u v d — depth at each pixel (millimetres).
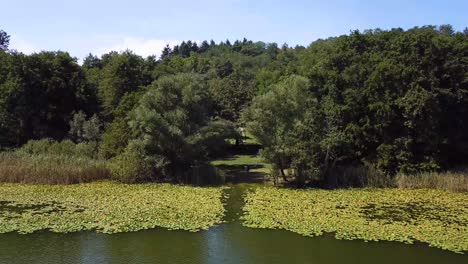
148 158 39344
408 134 40219
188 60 113875
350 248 23406
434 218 28516
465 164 43250
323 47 58094
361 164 41219
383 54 43750
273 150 38625
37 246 23297
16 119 51125
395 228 26406
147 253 22641
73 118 52094
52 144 45812
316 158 38250
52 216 28125
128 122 41625
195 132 41031
